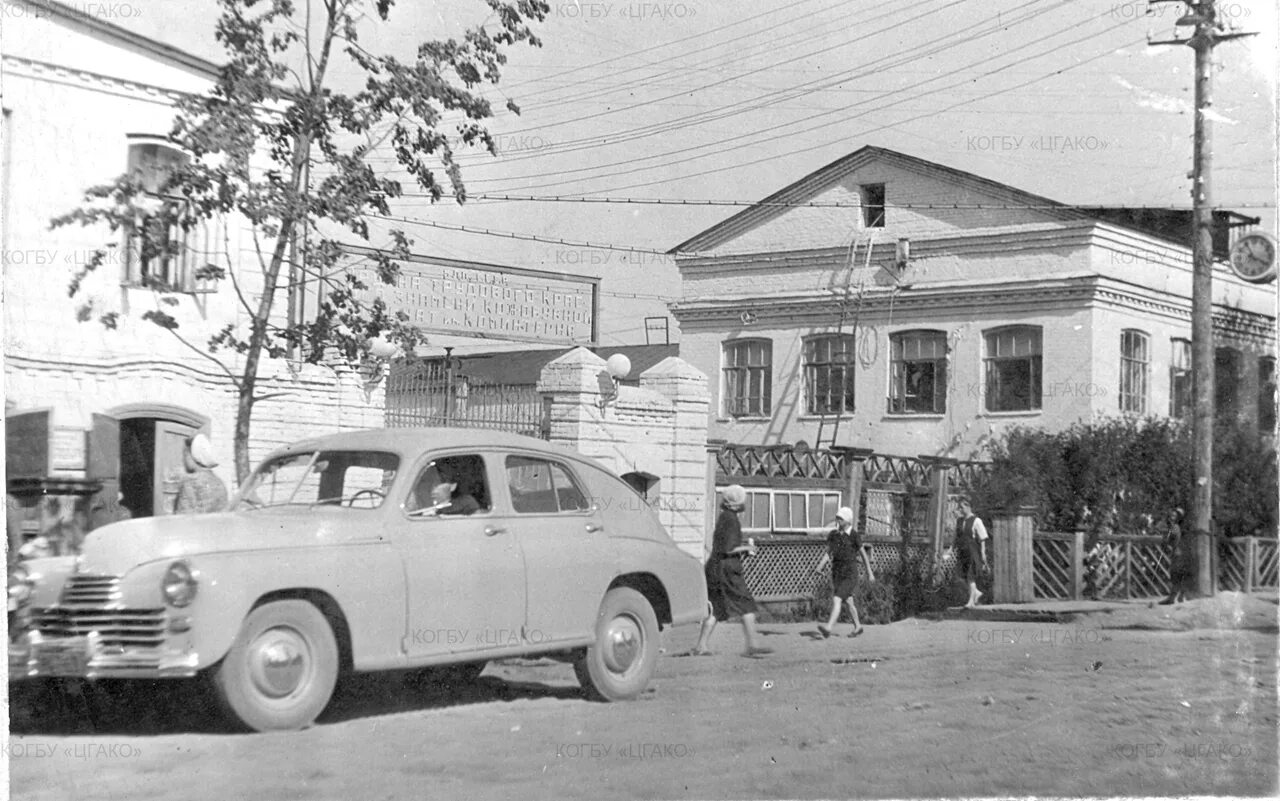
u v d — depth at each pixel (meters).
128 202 10.99
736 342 22.11
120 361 12.37
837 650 12.45
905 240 21.02
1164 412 20.50
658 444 15.51
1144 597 17.45
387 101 10.69
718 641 13.08
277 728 7.30
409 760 7.09
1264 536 18.69
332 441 8.54
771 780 7.03
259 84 10.48
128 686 8.14
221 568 7.10
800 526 17.06
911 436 20.62
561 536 8.66
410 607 7.76
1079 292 19.56
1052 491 18.19
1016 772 7.55
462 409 14.73
